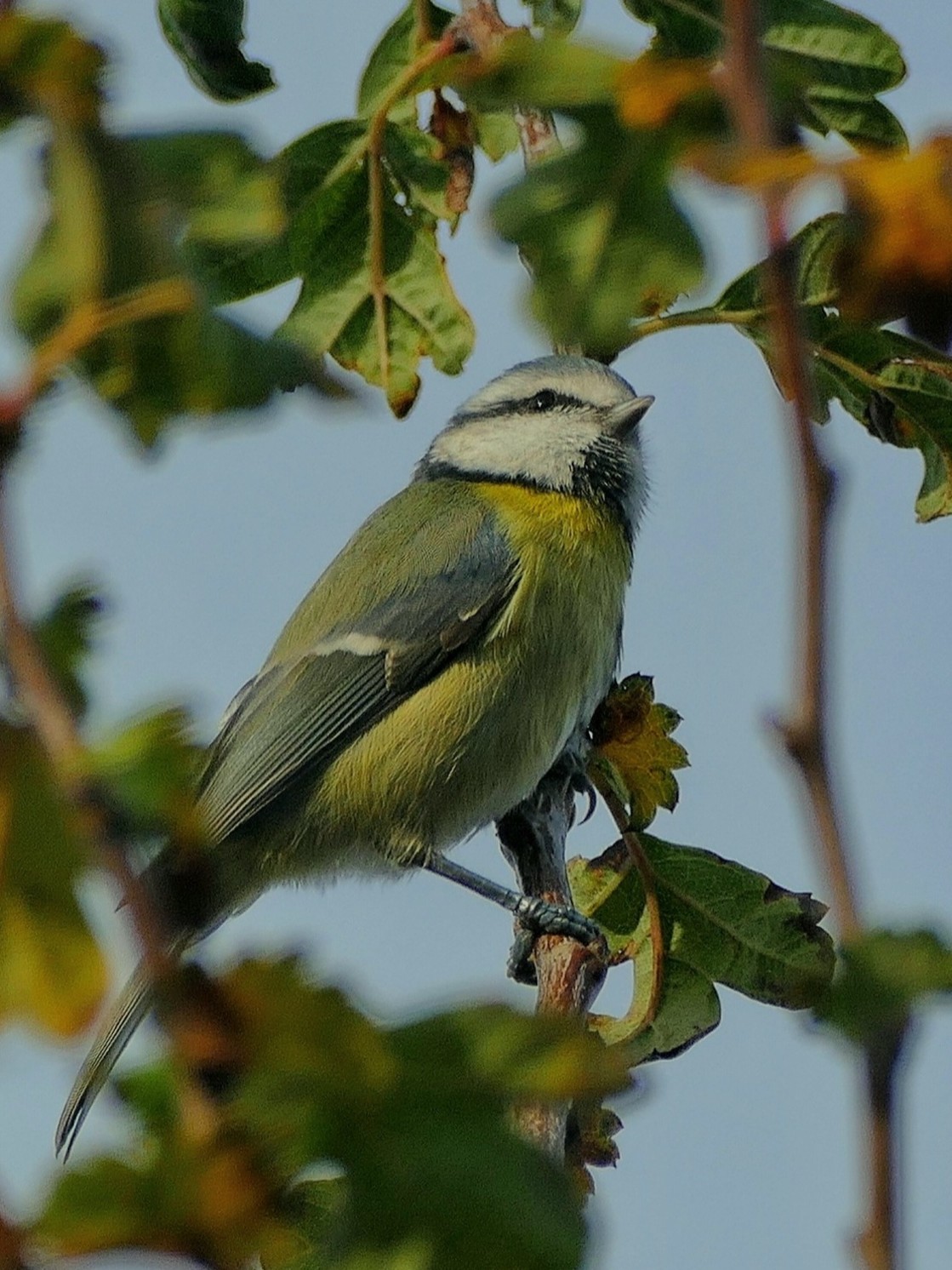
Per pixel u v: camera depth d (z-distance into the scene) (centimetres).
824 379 912
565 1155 766
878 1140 282
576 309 342
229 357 345
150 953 304
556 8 893
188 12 946
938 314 319
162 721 315
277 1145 307
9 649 315
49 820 312
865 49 636
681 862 1016
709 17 693
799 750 308
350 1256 311
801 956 1002
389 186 907
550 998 985
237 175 346
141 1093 305
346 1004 307
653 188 339
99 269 337
